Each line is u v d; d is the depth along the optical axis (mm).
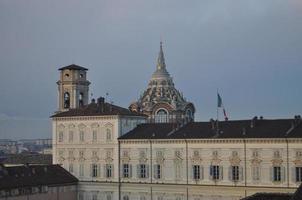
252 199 156000
